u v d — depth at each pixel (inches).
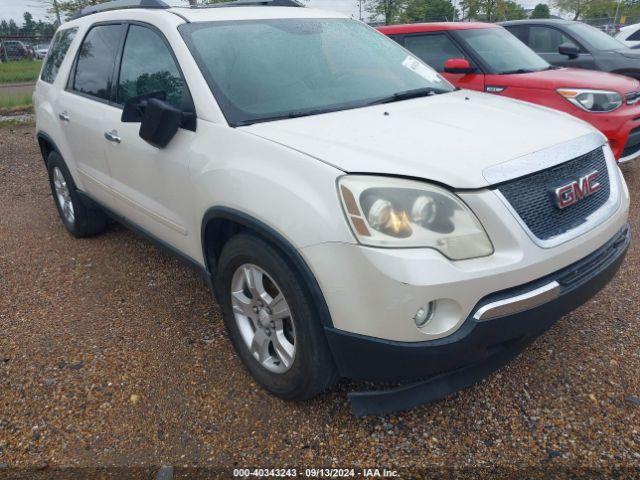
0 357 124.1
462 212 84.0
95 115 150.5
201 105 113.0
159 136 112.7
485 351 89.0
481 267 83.1
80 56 170.4
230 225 111.9
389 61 142.9
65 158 176.4
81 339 130.9
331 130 101.7
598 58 300.2
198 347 126.4
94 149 154.1
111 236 196.2
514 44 270.8
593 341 122.1
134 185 137.9
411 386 95.2
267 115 112.7
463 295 82.4
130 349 126.2
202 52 119.9
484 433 98.6
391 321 83.0
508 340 90.7
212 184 105.0
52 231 205.5
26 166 306.5
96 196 166.7
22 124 450.9
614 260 103.1
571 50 303.7
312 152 92.8
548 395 106.7
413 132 99.6
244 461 94.6
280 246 91.0
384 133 99.1
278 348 102.5
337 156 90.3
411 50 276.2
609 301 138.3
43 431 102.4
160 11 135.9
